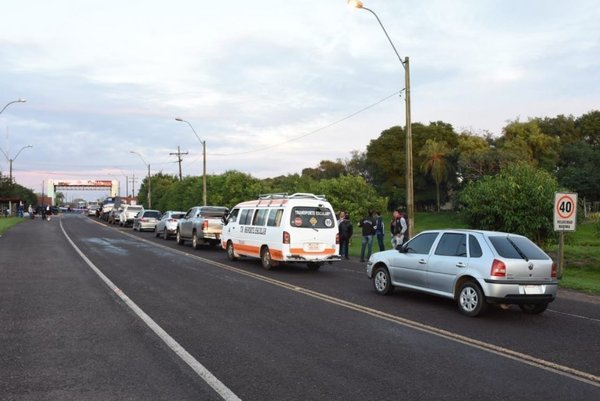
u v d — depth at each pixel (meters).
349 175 31.05
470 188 20.80
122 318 9.09
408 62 20.69
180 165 63.25
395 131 87.19
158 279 14.15
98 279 13.95
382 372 6.29
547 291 9.91
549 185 19.38
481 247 10.10
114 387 5.62
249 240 18.31
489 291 9.64
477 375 6.26
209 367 6.36
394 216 20.00
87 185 131.38
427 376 6.18
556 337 8.36
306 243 16.47
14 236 32.38
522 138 73.12
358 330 8.49
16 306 10.12
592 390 5.80
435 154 79.94
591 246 25.89
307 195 17.16
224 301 10.92
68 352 6.95
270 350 7.16
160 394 5.42
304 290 12.71
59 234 34.94
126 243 27.72
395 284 11.98
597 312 10.92
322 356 6.91
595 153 71.44
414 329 8.68
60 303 10.45
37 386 5.64
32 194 120.94
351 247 27.17
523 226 18.98
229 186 44.53
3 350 7.05
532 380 6.11
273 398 5.35
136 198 95.19
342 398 5.39
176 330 8.24
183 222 27.00
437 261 10.83
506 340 8.07
